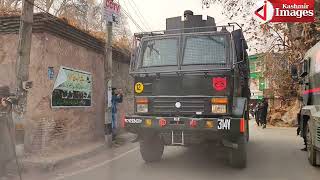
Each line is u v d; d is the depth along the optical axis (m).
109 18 12.56
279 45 23.89
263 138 16.81
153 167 8.95
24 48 9.15
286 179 7.93
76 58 12.10
